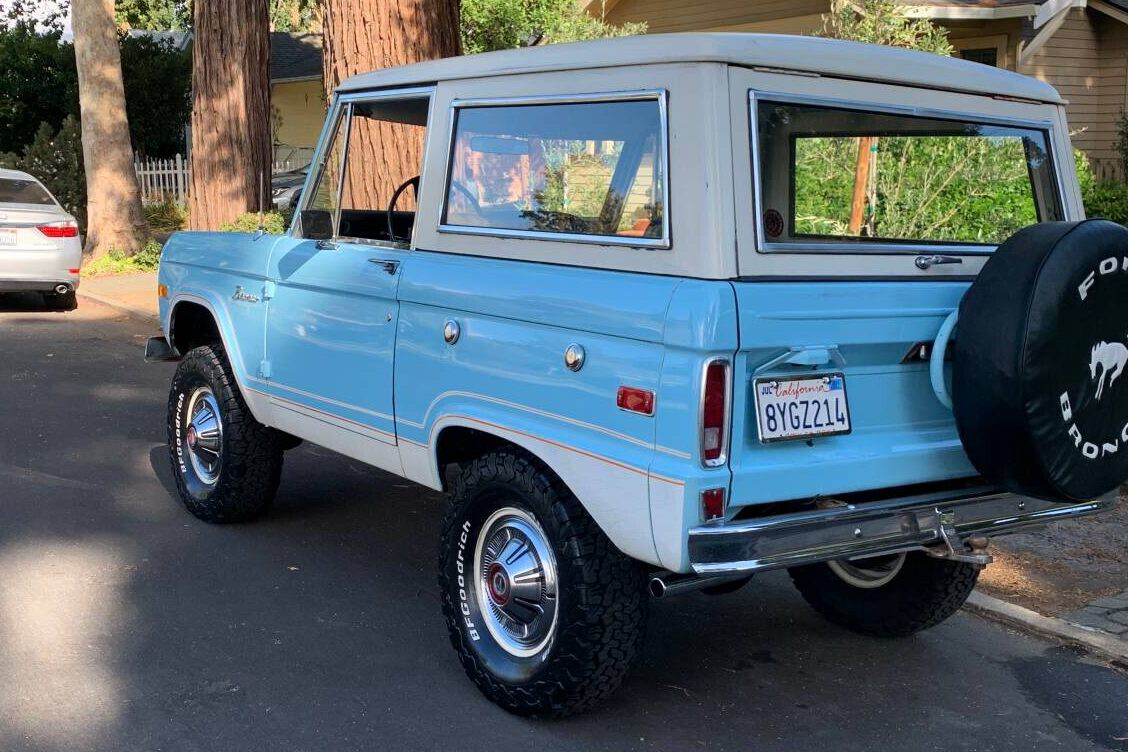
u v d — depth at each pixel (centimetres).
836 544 347
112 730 378
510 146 400
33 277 1376
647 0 1664
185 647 447
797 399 339
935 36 1095
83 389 957
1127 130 1496
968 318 349
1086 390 345
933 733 399
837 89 368
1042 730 404
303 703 403
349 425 473
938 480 381
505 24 2436
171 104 2747
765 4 1494
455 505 406
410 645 457
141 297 1502
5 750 361
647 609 374
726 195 332
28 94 2650
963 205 419
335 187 498
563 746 379
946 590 453
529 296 374
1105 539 595
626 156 357
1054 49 1512
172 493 659
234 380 573
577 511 367
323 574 536
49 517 606
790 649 471
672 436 325
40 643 445
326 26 866
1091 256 338
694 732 394
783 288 331
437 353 416
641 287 338
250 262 541
